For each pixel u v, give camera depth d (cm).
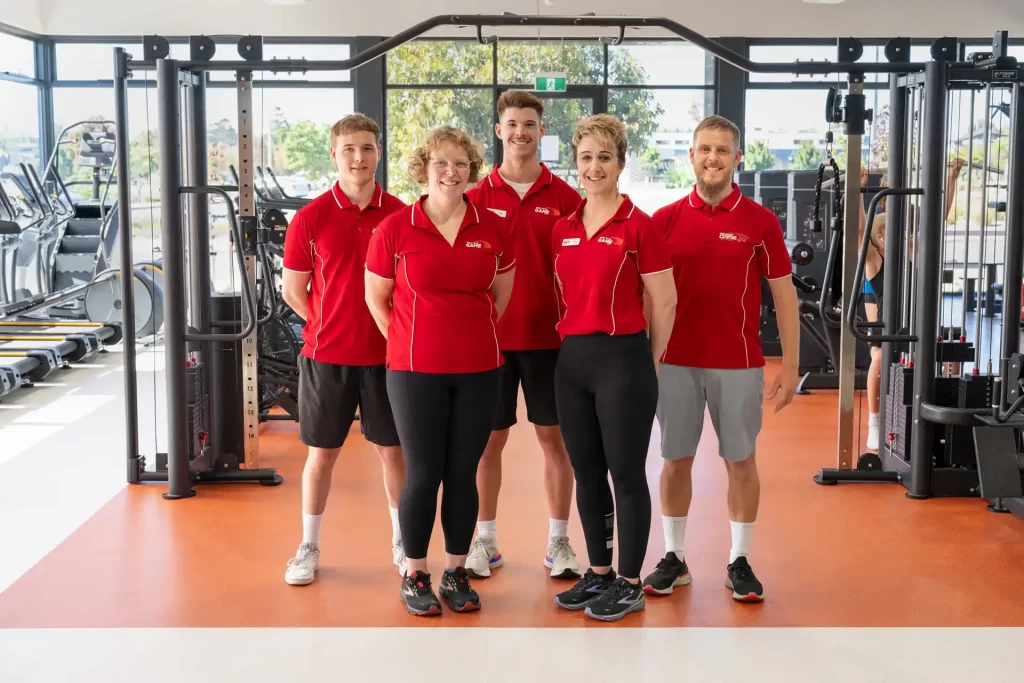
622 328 285
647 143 993
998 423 381
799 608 313
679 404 314
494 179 324
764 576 341
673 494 325
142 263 861
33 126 1043
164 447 538
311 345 327
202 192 431
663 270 286
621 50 980
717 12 970
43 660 276
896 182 475
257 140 995
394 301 294
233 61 430
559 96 985
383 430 330
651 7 971
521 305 323
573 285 289
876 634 294
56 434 571
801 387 713
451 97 989
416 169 291
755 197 841
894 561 357
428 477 296
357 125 319
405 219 288
